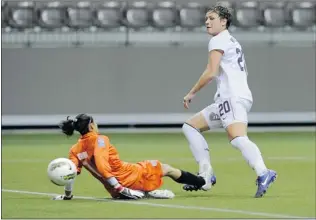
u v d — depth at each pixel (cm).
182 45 7925
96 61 7819
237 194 3472
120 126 7812
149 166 3216
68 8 8069
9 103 7738
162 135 7194
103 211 2934
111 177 3116
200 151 3412
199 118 3438
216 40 3294
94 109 7819
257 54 7931
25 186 3812
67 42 7862
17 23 7950
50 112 7781
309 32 8069
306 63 7994
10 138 6944
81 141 3131
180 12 8125
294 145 6197
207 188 3366
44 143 6450
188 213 2891
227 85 3300
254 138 6862
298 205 3130
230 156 5391
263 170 3291
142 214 2867
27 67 7762
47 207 3055
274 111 7950
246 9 8150
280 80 7956
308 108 7994
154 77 7875
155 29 8044
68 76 7800
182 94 7881
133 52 7862
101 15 8069
